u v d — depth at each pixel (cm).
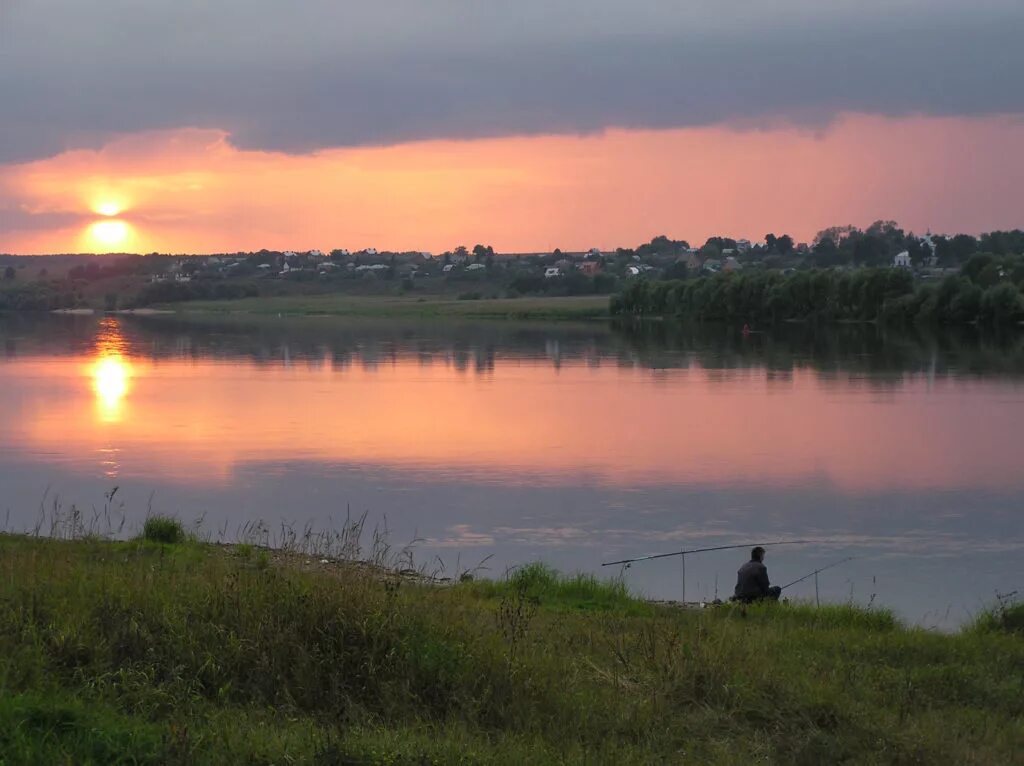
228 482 3127
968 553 2341
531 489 3034
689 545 2409
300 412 4791
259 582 1006
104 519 2522
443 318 16175
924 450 3766
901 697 1001
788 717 891
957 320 10988
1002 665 1177
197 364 7588
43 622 894
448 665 857
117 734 689
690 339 10112
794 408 4969
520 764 717
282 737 721
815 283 12294
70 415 4659
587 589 1614
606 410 4900
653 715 854
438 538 2434
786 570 2198
